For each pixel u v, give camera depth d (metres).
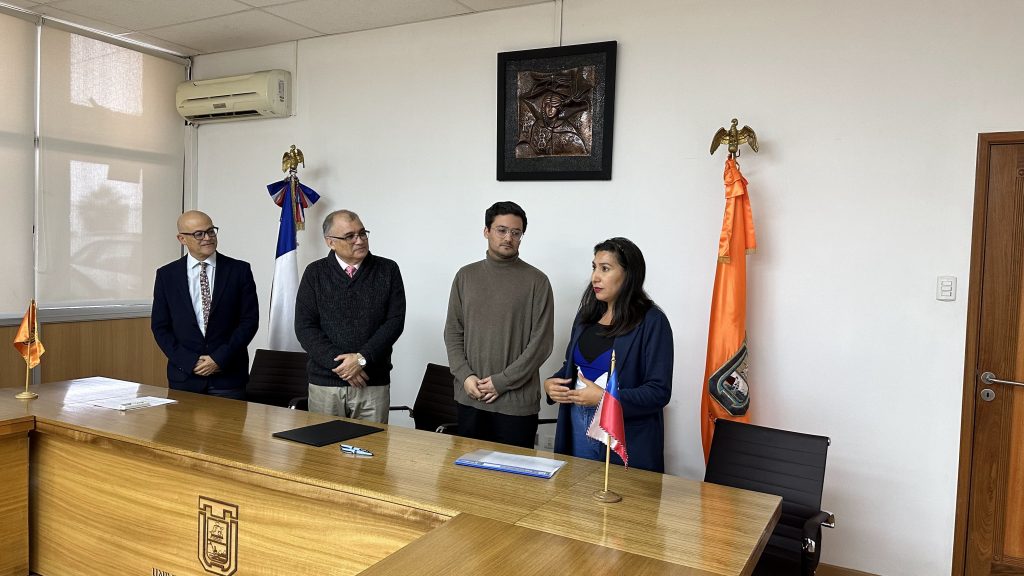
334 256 3.17
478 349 3.02
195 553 2.25
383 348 3.06
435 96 4.16
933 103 2.95
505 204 2.99
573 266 3.75
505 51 3.92
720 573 1.43
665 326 2.43
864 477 3.10
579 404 2.35
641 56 3.55
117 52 4.67
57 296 4.43
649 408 2.38
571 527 1.66
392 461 2.13
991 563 2.93
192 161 5.12
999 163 2.86
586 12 3.68
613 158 3.62
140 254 4.88
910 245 3.00
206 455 2.14
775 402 3.28
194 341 3.36
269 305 4.69
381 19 4.16
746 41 3.30
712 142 3.20
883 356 3.06
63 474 2.59
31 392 3.02
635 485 2.01
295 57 4.66
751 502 1.89
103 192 4.65
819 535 2.03
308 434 2.40
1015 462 2.88
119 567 2.44
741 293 3.13
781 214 3.25
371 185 4.41
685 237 3.47
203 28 4.42
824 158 3.16
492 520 1.68
